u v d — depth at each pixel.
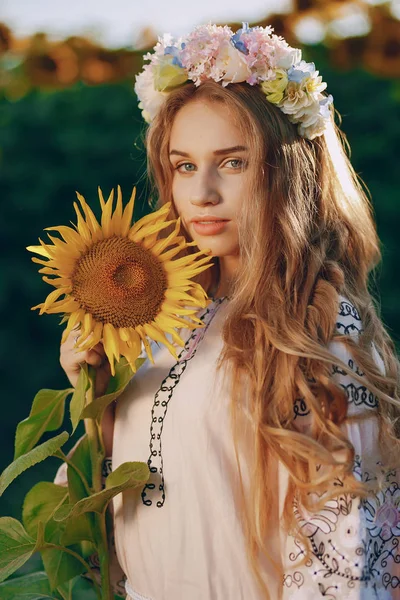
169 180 2.04
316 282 1.90
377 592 1.70
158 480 1.88
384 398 1.78
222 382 1.85
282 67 1.90
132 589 1.94
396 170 4.61
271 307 1.85
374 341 1.92
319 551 1.70
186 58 1.92
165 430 1.88
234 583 1.79
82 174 4.93
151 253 1.85
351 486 1.69
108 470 2.07
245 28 1.93
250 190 1.90
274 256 1.90
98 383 1.97
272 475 1.81
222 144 1.89
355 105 4.66
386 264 4.57
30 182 4.94
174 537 1.84
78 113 4.95
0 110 4.96
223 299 2.03
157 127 2.02
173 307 1.83
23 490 4.51
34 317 5.04
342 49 4.82
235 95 1.89
